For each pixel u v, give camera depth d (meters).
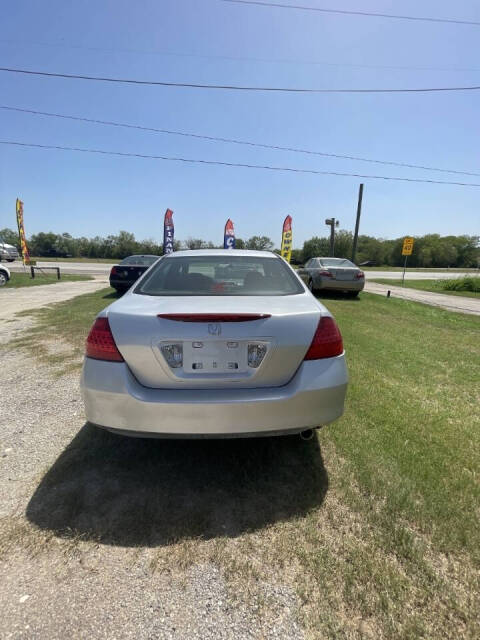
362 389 3.76
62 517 2.00
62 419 3.10
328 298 11.84
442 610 1.50
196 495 2.19
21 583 1.62
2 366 4.45
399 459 2.52
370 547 1.81
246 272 2.96
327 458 2.54
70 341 5.59
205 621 1.46
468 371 4.46
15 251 34.28
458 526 1.93
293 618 1.47
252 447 2.69
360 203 24.84
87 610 1.50
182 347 2.04
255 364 2.07
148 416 1.99
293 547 1.82
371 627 1.44
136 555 1.78
